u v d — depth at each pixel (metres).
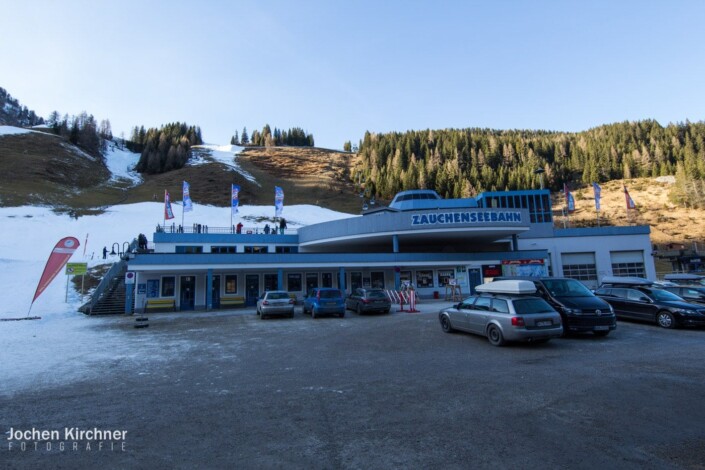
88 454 4.39
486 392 6.42
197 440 4.73
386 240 35.25
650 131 153.88
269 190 109.88
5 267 35.34
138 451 4.45
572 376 7.31
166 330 15.47
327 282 30.97
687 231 83.94
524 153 148.00
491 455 4.16
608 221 96.06
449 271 32.88
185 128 189.88
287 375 7.88
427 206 43.97
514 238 34.34
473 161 139.75
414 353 9.80
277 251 37.84
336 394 6.51
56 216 58.19
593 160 132.25
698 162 113.44
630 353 9.34
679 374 7.34
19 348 11.63
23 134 117.19
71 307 25.20
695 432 4.68
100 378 7.91
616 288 15.14
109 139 163.50
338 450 4.37
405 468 3.91
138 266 24.59
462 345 10.69
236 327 15.99
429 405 5.84
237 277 28.88
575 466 3.89
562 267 37.97
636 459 4.02
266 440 4.68
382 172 134.50
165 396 6.58
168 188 98.25
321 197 108.88
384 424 5.13
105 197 83.69
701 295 14.66
